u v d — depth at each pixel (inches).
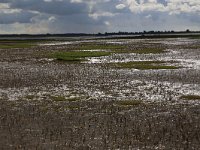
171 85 1428.4
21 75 1743.4
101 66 2096.5
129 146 745.0
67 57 2554.1
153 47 3580.2
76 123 914.7
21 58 2632.9
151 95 1254.9
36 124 909.8
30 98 1232.2
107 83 1507.1
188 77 1608.0
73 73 1813.5
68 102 1164.5
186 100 1167.0
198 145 746.8
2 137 807.7
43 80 1596.9
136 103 1131.9
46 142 772.6
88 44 4453.7
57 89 1387.8
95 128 869.2
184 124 889.5
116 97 1232.2
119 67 2030.0
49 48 3727.9
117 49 3403.1
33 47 3966.5
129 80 1573.6
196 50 3065.9
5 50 3506.4
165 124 892.6
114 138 794.2
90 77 1676.9
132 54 2847.0
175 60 2322.8
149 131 839.1
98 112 1026.7
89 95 1270.9
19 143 767.1
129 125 889.5
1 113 1026.7
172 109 1048.8
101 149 729.6
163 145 748.6
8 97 1252.5
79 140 783.7
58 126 889.5
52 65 2183.8
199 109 1042.1
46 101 1181.7
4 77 1684.3
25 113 1023.6
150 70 1873.8
